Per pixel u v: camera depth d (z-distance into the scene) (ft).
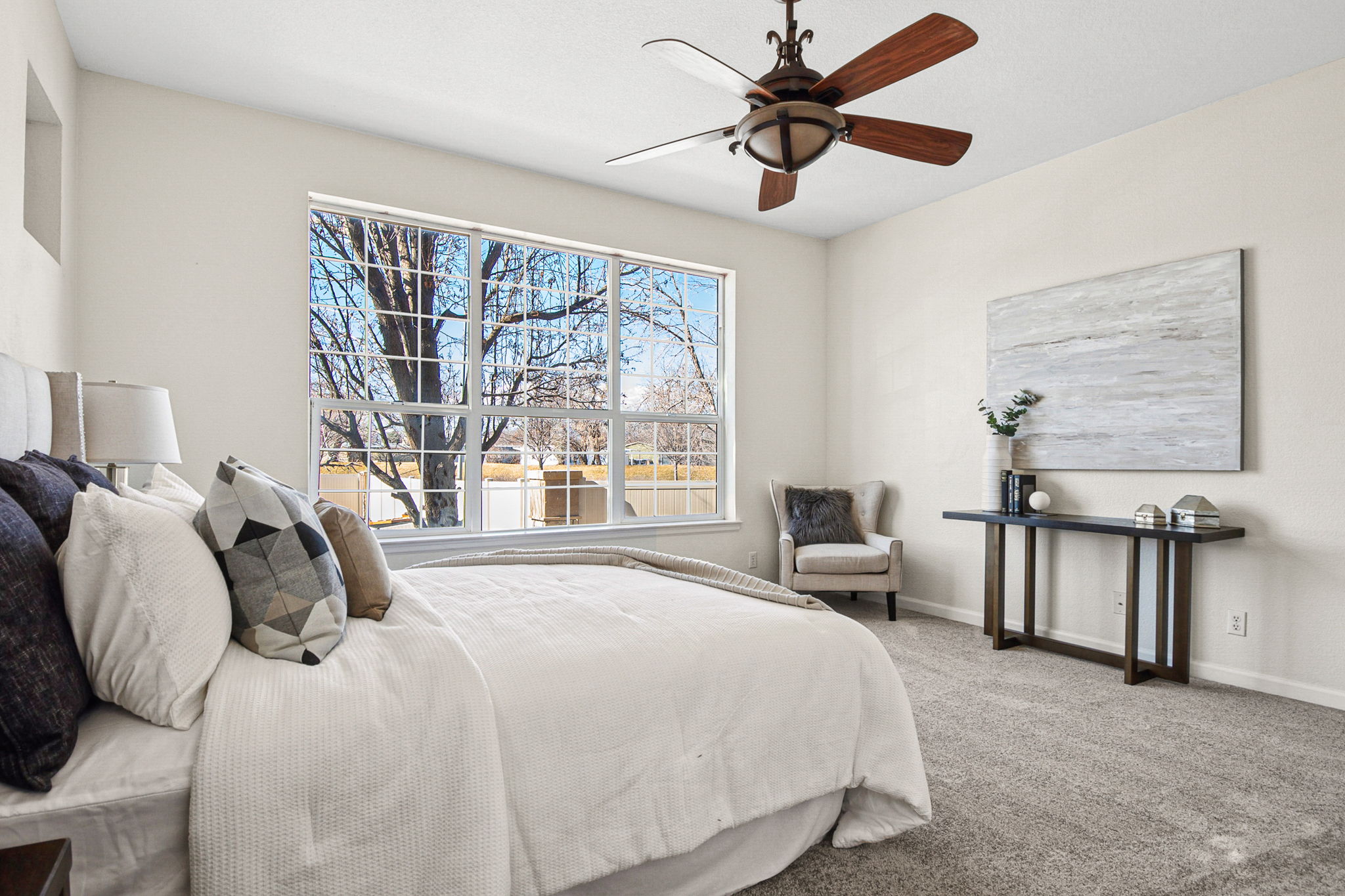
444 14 8.67
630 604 6.13
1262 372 10.10
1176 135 11.07
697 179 13.89
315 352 12.14
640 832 4.58
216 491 4.49
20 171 7.04
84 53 9.45
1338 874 5.53
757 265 16.55
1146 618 11.44
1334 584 9.41
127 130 10.11
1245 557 10.27
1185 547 10.45
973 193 14.14
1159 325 11.14
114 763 3.44
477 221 12.98
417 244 13.08
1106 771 7.35
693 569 7.73
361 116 11.32
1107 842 5.98
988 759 7.64
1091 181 12.16
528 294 14.24
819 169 13.12
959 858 5.73
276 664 4.24
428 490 13.12
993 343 13.66
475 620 5.49
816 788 5.42
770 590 6.80
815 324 17.47
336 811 3.67
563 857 4.30
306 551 4.59
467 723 4.08
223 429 10.71
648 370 15.69
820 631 5.82
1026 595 12.41
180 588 3.86
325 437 12.19
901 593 15.67
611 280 15.15
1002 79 10.00
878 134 7.04
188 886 3.46
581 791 4.42
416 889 3.78
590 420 14.94
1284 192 9.89
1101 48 9.21
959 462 14.42
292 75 10.08
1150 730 8.52
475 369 13.50
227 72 10.00
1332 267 9.46
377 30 9.02
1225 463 10.37
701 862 5.06
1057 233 12.67
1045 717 8.96
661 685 4.88
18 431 5.63
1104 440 11.87
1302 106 9.75
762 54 9.49
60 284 8.84
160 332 10.27
